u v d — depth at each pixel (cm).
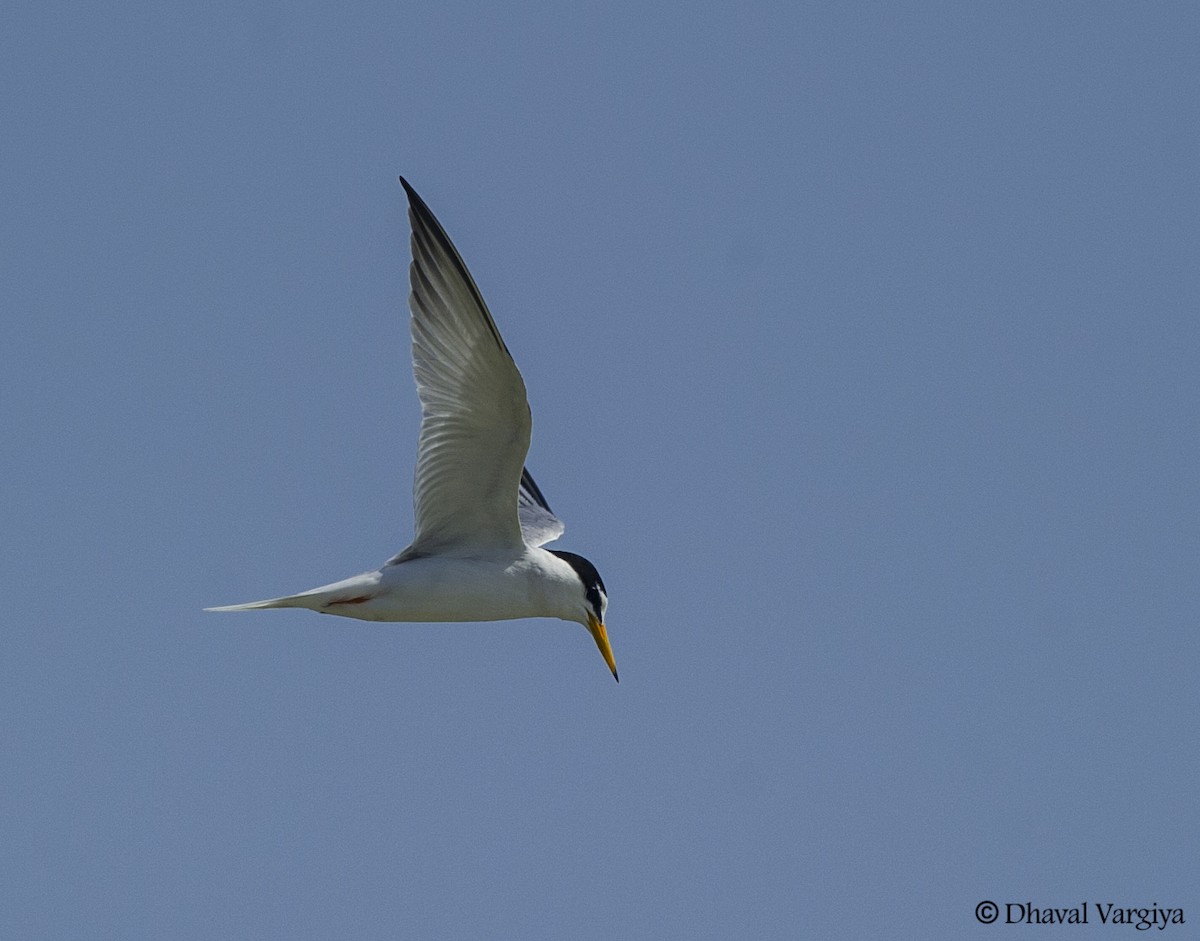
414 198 1338
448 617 1435
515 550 1445
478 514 1423
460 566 1420
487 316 1290
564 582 1456
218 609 1393
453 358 1350
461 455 1391
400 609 1414
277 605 1392
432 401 1377
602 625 1482
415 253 1353
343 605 1404
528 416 1354
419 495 1412
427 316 1355
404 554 1434
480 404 1359
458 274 1298
